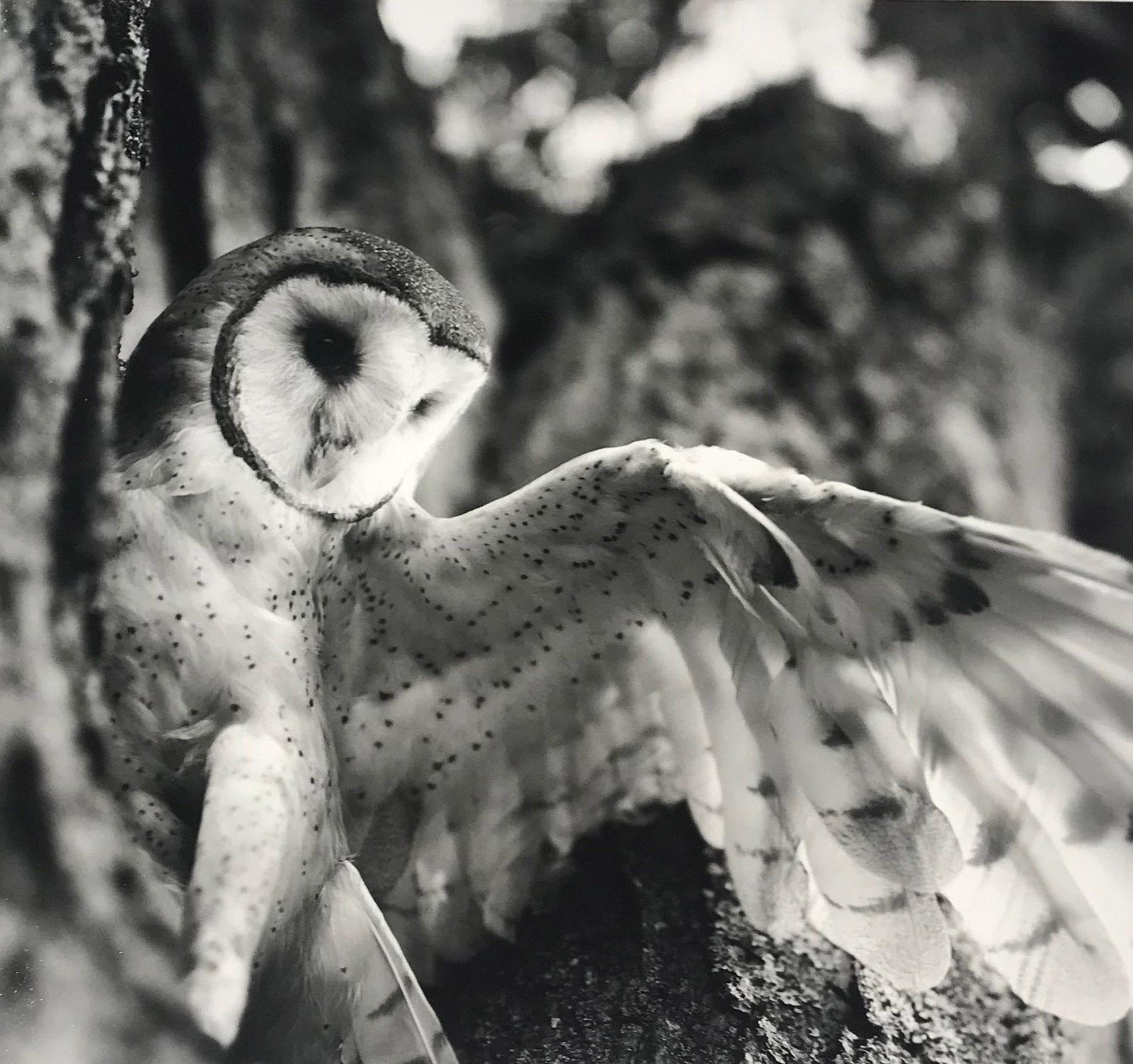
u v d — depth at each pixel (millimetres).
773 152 1038
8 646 400
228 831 451
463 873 577
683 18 1106
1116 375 1116
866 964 509
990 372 975
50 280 430
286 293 478
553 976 570
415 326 480
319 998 506
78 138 443
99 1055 365
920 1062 566
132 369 489
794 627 508
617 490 518
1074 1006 511
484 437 887
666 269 966
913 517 498
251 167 866
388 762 554
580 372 911
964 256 1029
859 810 501
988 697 517
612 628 551
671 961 573
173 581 477
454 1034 559
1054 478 1017
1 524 410
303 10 927
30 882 377
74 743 409
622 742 577
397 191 928
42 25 440
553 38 1110
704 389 889
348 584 530
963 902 525
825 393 895
